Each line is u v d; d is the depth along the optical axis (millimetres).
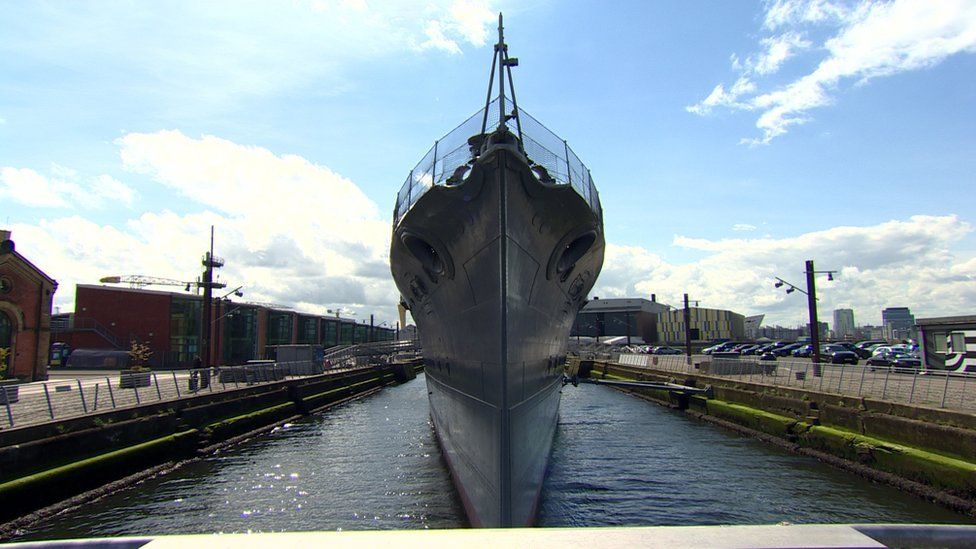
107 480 14047
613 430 23594
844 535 1951
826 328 154750
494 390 10055
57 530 11133
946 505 11766
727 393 25312
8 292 28734
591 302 102375
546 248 10609
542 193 9531
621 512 12344
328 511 12422
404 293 17688
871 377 22562
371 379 46969
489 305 9898
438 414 18031
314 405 30672
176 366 47594
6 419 14266
